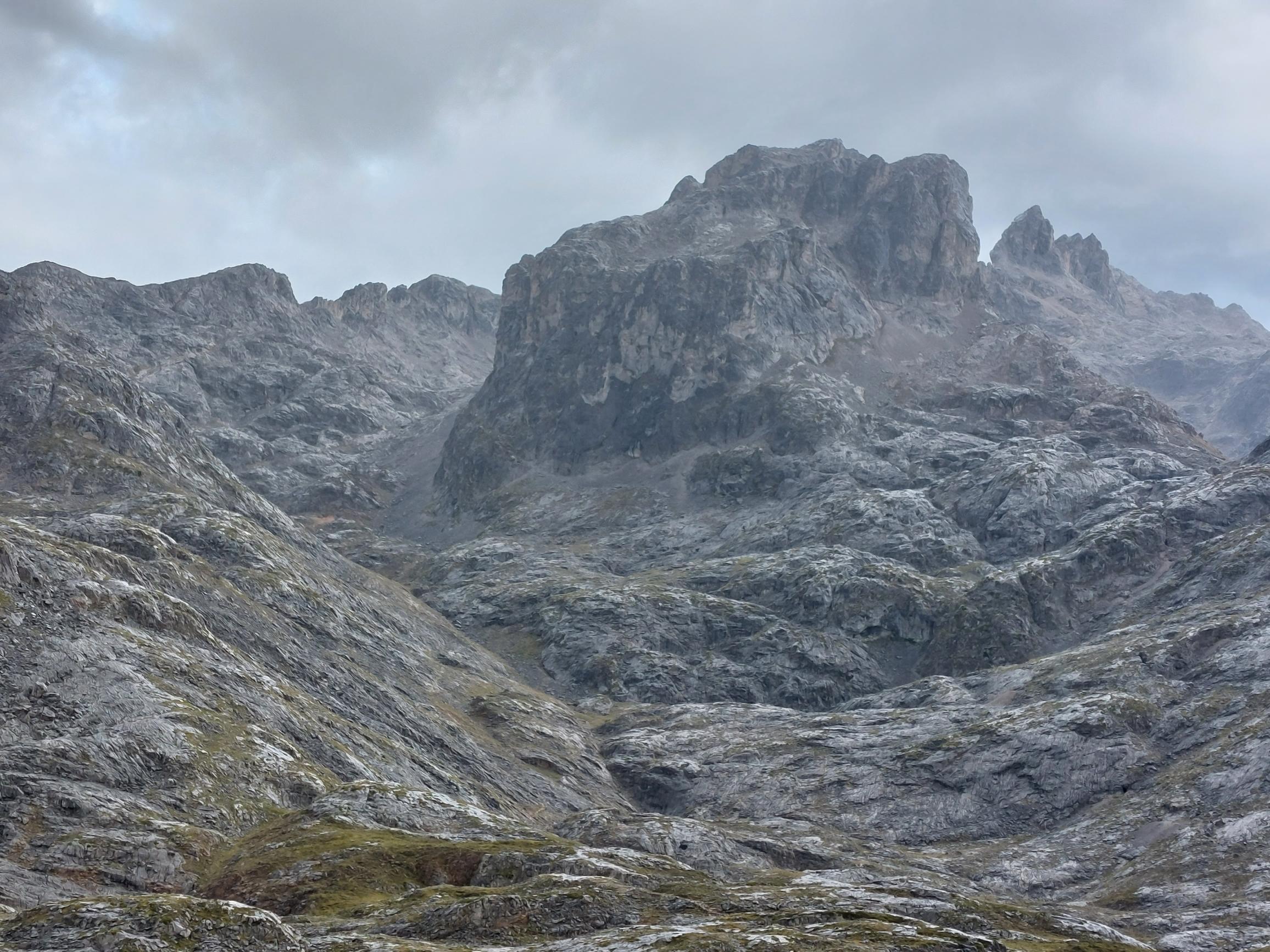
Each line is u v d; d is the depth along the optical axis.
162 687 161.00
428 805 151.75
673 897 112.25
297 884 118.81
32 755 137.25
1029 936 122.25
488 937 100.94
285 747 163.50
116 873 120.75
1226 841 193.62
